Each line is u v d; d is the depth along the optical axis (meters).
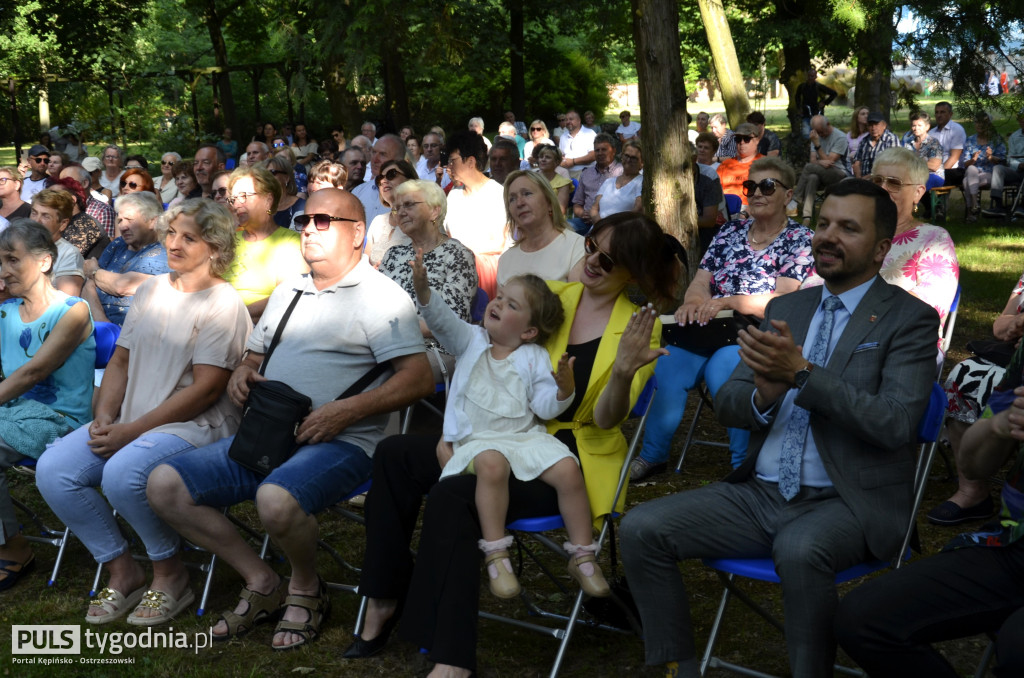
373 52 18.00
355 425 3.88
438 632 3.18
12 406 4.39
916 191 4.76
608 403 3.32
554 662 3.30
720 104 47.75
